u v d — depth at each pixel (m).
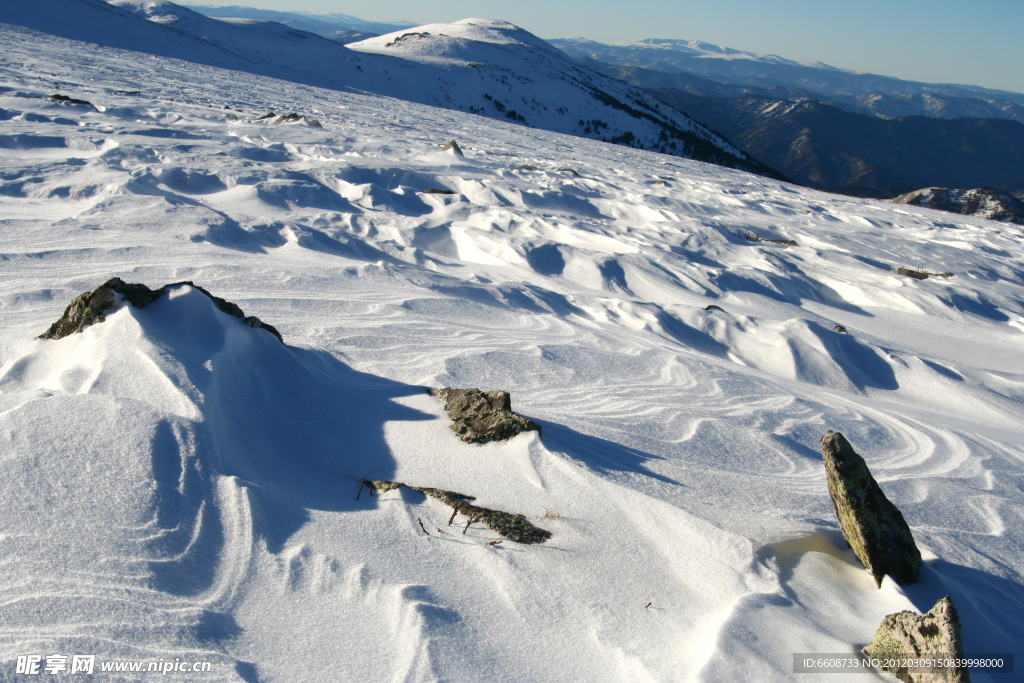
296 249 8.25
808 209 20.88
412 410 3.89
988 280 13.70
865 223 19.69
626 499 3.07
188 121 16.88
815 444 4.87
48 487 2.50
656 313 8.16
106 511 2.45
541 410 4.49
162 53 42.66
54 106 15.12
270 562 2.44
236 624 2.15
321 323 5.68
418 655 2.08
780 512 3.25
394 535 2.73
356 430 3.65
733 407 5.43
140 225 7.84
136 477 2.62
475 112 105.00
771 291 10.55
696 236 12.91
